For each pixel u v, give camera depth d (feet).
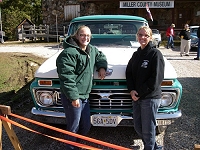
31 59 35.76
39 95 11.00
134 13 68.74
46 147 11.51
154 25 69.00
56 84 10.82
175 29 66.85
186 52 40.42
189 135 12.55
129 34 15.20
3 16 92.02
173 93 10.62
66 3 71.72
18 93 20.12
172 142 11.86
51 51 46.65
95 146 11.68
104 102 10.80
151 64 9.05
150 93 9.22
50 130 13.23
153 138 9.66
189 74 26.37
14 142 9.30
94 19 15.58
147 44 9.31
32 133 12.92
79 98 9.54
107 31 15.34
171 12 68.03
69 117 9.68
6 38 83.97
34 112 11.09
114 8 69.41
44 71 10.93
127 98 10.78
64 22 72.90
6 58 36.17
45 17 74.13
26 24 86.38
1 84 22.90
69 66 9.06
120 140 12.11
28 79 24.59
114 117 10.62
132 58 9.85
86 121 10.05
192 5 67.62
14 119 14.64
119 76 10.55
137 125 10.02
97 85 10.70
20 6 129.59
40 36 67.77
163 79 10.09
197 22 68.33
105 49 14.02
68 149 9.92
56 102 10.91
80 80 9.48
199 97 18.52
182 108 16.25
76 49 9.25
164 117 10.63
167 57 39.09
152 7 63.72
